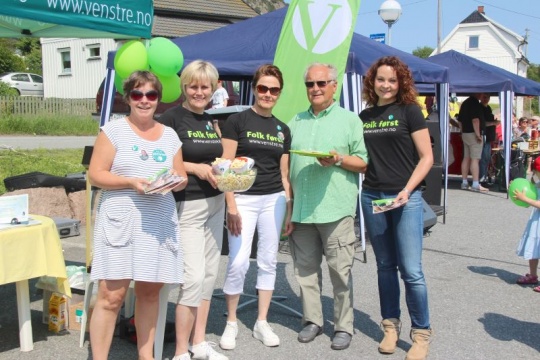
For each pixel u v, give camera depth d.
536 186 5.18
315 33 5.63
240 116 3.87
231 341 3.96
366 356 3.90
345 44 5.58
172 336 4.06
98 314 3.24
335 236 3.89
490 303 5.04
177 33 21.33
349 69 6.11
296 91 5.67
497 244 7.24
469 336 4.29
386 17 10.16
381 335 4.27
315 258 4.11
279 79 3.87
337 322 4.06
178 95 4.71
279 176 4.00
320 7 5.61
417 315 3.78
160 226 3.23
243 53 7.11
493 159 12.39
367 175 3.85
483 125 11.57
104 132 3.20
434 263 6.32
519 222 8.61
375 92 3.81
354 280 5.62
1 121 18.97
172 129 3.44
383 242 3.87
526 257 5.43
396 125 3.67
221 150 3.72
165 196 3.29
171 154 3.32
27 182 7.33
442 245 7.14
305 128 3.95
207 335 4.22
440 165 8.60
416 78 7.68
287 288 5.31
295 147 3.95
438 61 12.18
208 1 22.80
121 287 3.20
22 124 19.28
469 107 11.55
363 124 3.83
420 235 3.71
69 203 7.48
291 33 5.73
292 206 4.08
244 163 3.49
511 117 11.20
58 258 3.93
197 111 3.68
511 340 4.23
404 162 3.70
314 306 4.14
